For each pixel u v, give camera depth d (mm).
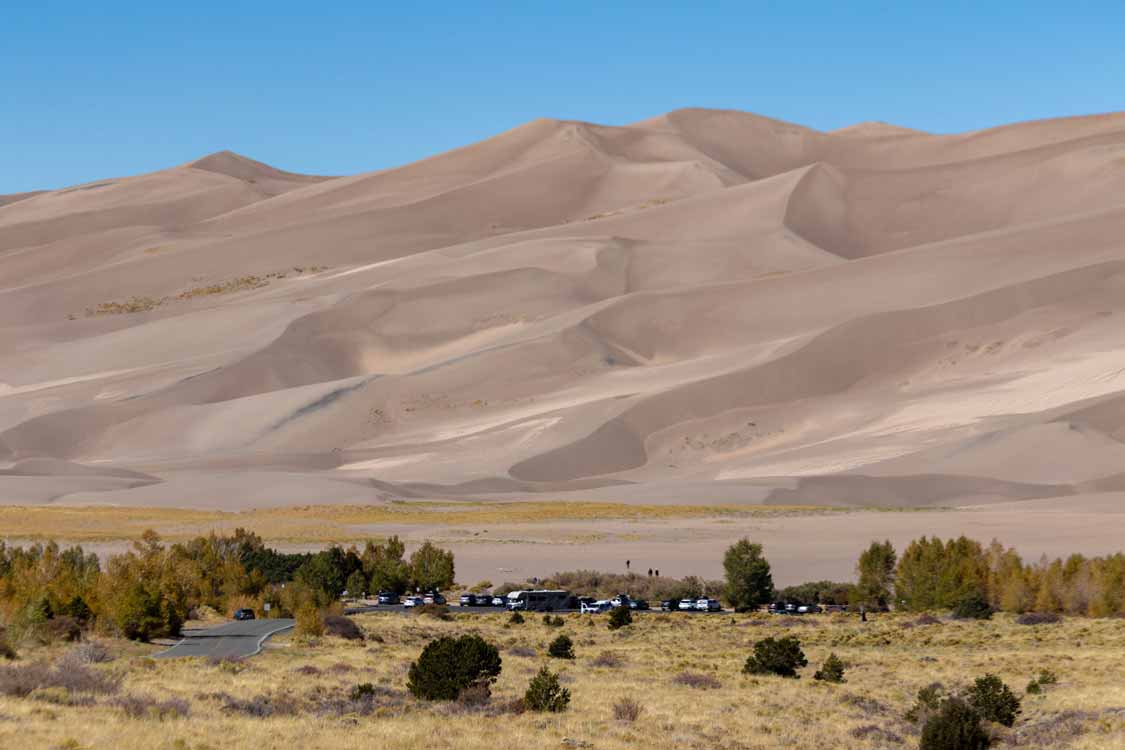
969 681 82188
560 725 57500
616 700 67312
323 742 49375
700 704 68250
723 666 88875
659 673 83438
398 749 49156
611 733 56406
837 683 82125
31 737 45344
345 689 65625
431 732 53219
